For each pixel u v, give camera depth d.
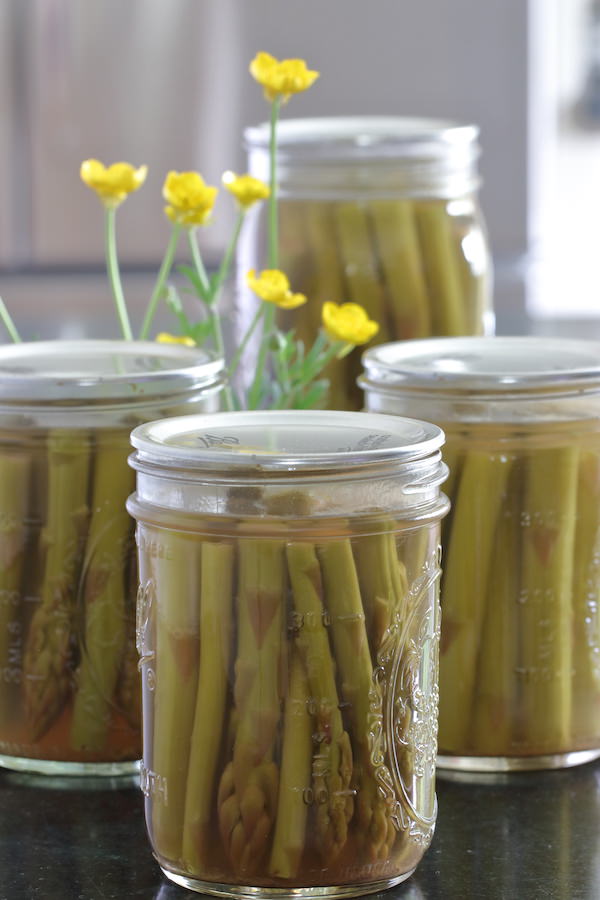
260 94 2.38
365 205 0.91
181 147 2.39
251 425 0.64
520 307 2.47
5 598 0.71
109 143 2.38
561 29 4.40
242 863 0.58
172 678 0.59
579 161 4.50
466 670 0.71
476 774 0.73
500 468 0.69
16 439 0.69
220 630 0.57
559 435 0.70
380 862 0.59
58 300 2.39
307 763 0.57
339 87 2.38
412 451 0.58
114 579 0.70
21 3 2.33
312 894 0.58
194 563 0.58
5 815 0.68
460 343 0.80
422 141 0.91
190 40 2.35
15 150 2.38
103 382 0.68
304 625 0.57
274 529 0.56
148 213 2.40
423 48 2.38
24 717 0.71
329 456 0.56
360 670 0.57
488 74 2.39
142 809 0.69
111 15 2.34
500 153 2.42
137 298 2.37
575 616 0.71
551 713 0.71
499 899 0.59
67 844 0.65
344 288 0.91
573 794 0.70
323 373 0.90
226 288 2.08
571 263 4.54
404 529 0.58
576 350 0.77
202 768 0.58
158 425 0.63
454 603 0.71
